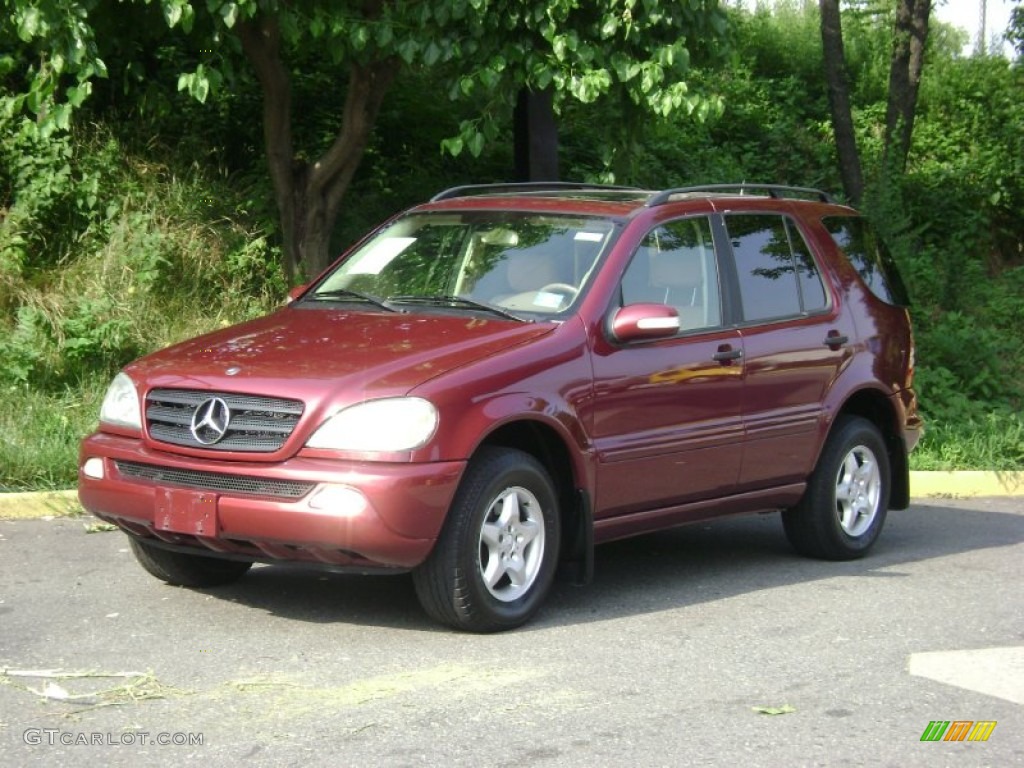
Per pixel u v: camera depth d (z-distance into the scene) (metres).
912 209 17.88
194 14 10.38
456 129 14.31
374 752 4.66
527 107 12.55
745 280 7.58
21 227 11.46
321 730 4.87
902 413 8.48
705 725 5.05
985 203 18.62
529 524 6.30
